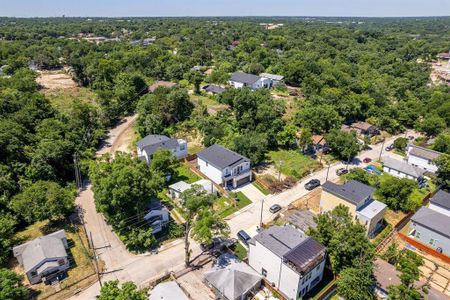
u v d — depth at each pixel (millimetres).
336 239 33062
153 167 51625
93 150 62750
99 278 32344
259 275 33906
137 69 107875
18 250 36125
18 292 29625
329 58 132250
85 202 48219
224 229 39250
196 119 72312
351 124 80250
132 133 73750
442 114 81812
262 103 72250
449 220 42125
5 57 126500
